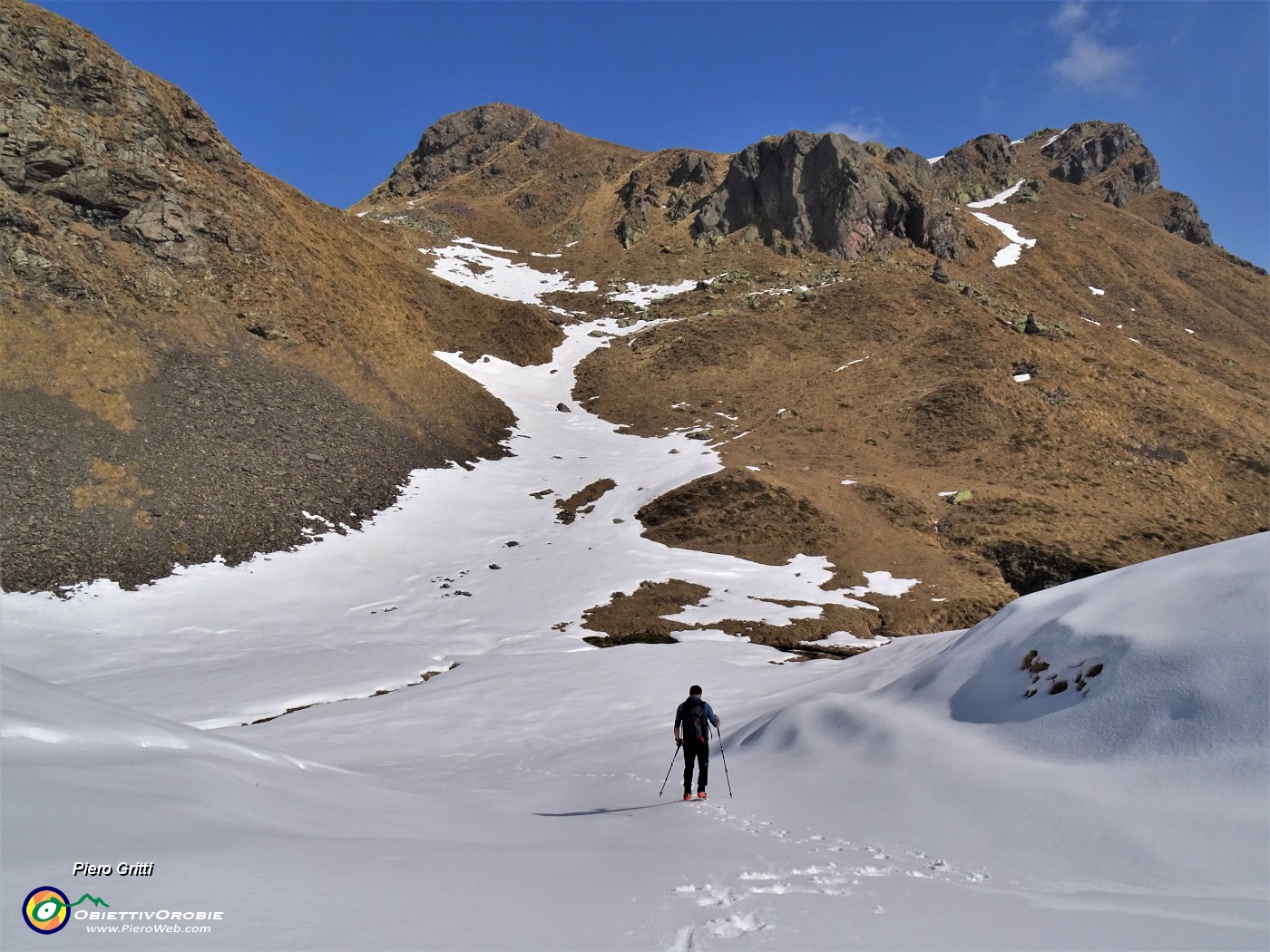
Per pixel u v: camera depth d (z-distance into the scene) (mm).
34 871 3471
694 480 52594
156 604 35156
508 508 52781
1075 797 7855
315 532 43812
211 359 51188
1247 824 6539
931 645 19188
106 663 29297
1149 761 8273
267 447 47656
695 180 133500
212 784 6504
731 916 4484
